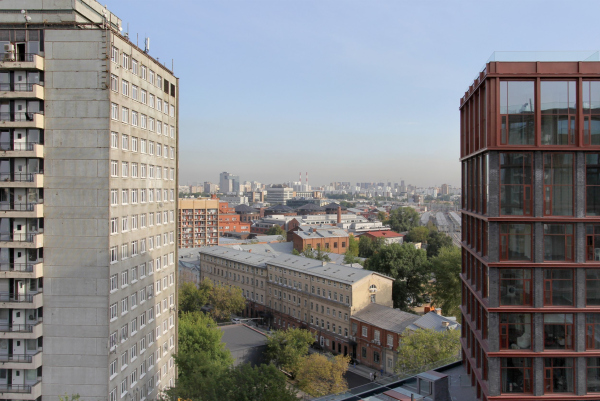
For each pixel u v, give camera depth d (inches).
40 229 1718.8
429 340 2440.9
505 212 1370.6
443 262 3814.0
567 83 1349.7
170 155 2452.0
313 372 2650.1
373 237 7741.1
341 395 1715.1
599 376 1352.1
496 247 1365.7
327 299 3774.6
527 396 1348.4
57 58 1712.6
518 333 1365.7
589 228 1353.3
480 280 1558.8
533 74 1347.2
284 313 4338.1
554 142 1354.6
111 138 1750.7
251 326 4030.5
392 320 3240.7
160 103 2305.6
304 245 6515.8
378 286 3690.9
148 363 2149.4
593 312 1339.8
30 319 1723.7
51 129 1712.6
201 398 1716.3
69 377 1715.1
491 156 1369.3
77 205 1716.3
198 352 2506.2
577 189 1343.5
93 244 1717.5
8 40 1726.1
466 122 1780.3
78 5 1827.0
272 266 4503.0
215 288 4276.6
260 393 1734.7
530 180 1363.2
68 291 1717.5
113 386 1772.9
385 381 1801.2
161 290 2324.1
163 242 2353.6
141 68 2063.2
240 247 6087.6
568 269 1355.8
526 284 1364.4
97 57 1713.8
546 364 1358.3
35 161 1720.0
